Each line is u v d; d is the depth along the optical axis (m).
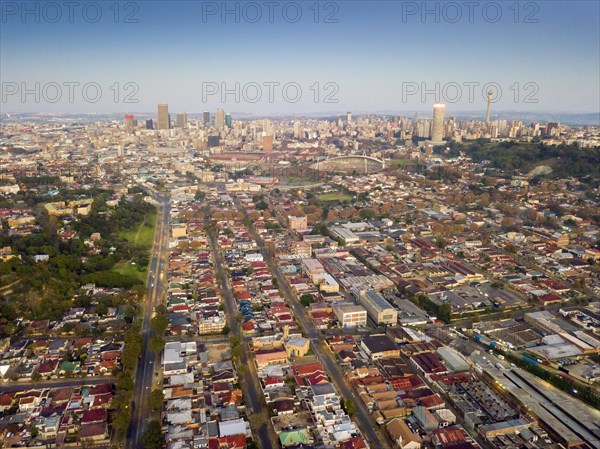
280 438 195.75
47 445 196.38
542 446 195.38
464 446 193.62
